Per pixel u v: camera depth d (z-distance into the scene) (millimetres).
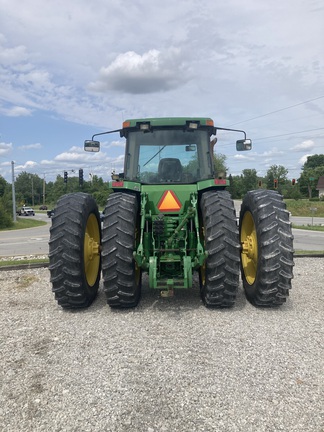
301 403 2539
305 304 4758
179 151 5453
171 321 4160
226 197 4680
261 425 2328
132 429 2314
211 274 4406
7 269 7516
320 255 8539
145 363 3145
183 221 4488
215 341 3564
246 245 4949
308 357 3197
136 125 5395
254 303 4637
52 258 4484
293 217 39625
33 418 2434
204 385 2783
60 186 102188
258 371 2973
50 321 4242
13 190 44562
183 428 2314
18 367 3104
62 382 2857
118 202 4672
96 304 4941
